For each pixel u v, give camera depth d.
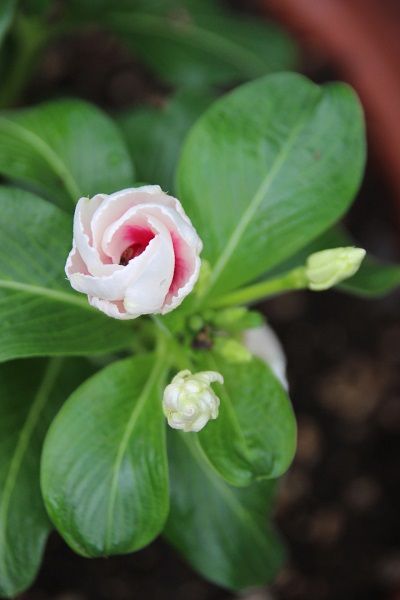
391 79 0.40
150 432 0.26
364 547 0.38
